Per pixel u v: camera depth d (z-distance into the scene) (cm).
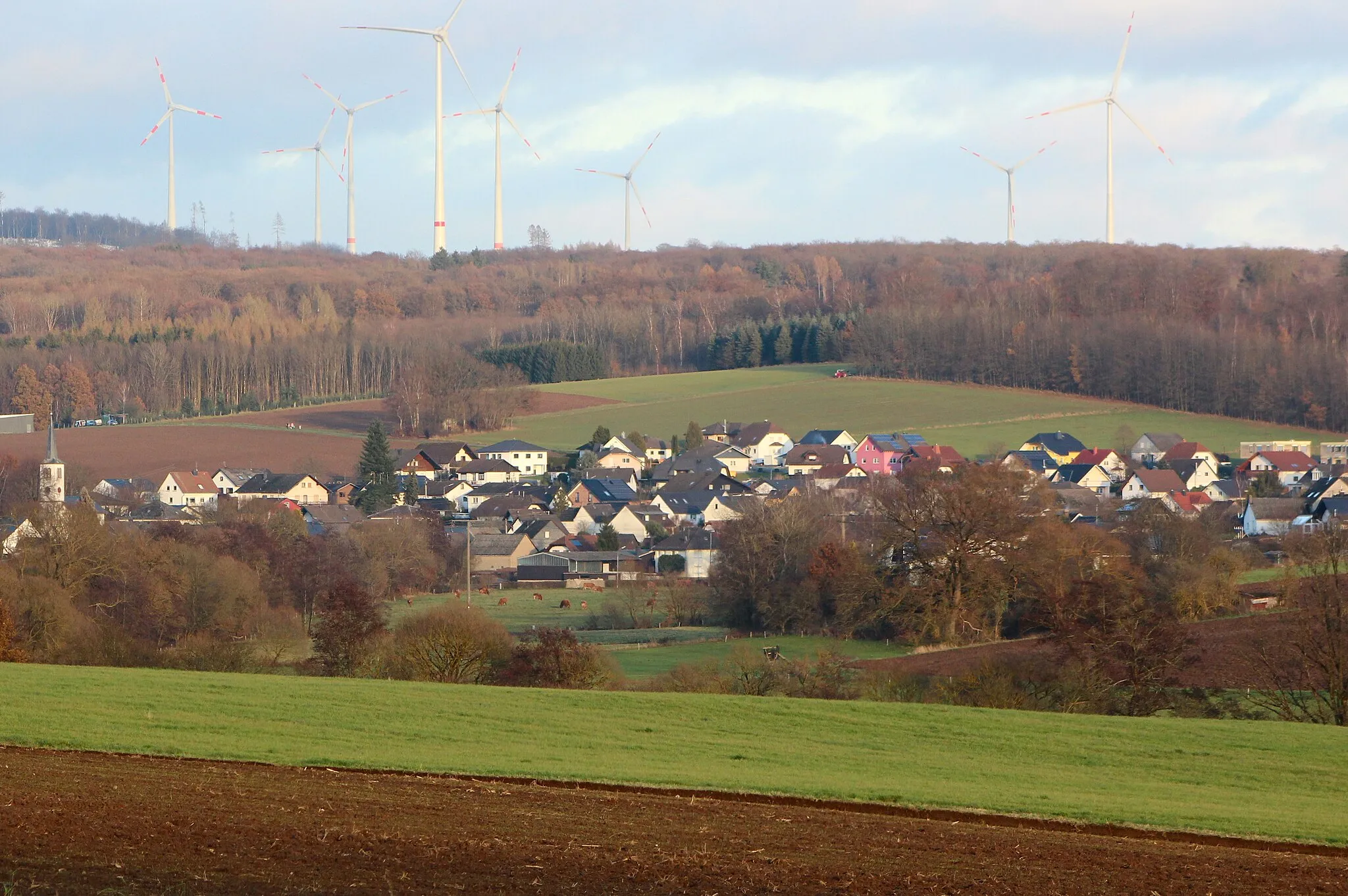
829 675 19750
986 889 7850
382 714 13362
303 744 11844
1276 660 19300
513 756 11619
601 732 12862
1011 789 10794
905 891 7788
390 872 7825
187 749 11438
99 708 13212
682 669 19962
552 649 19400
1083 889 7919
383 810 9381
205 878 7619
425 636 19875
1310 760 12056
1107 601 19712
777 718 13662
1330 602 18300
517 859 8194
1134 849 8931
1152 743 12706
